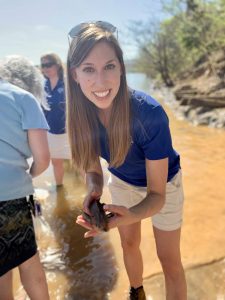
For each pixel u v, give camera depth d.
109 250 1.32
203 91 4.94
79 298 1.07
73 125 0.82
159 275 1.14
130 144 0.78
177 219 0.88
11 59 0.85
